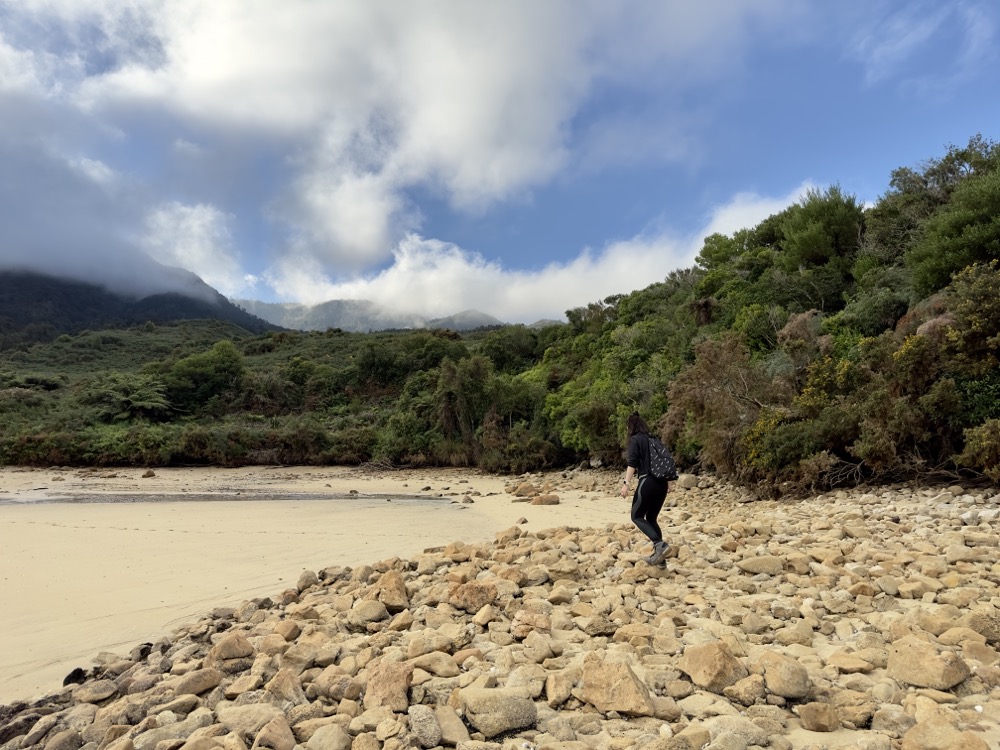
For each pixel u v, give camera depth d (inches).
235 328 4606.3
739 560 281.1
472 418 1282.0
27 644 223.0
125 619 250.5
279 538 433.4
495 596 225.5
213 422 1743.4
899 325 608.4
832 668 154.6
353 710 142.6
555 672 151.2
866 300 710.5
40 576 319.6
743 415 615.2
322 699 149.8
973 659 151.0
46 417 1556.3
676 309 1232.8
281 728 130.0
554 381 1371.8
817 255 1030.4
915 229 855.1
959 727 119.1
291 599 260.5
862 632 174.2
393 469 1256.2
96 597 280.8
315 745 124.6
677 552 283.9
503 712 130.0
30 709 163.0
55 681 190.5
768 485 553.6
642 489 265.3
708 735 117.6
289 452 1384.1
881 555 261.1
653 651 171.0
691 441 715.4
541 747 118.2
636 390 941.2
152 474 1122.7
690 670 150.7
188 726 137.9
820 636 183.8
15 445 1317.7
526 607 219.3
